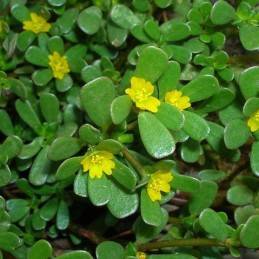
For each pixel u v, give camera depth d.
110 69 0.21
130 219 0.23
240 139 0.18
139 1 0.21
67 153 0.17
